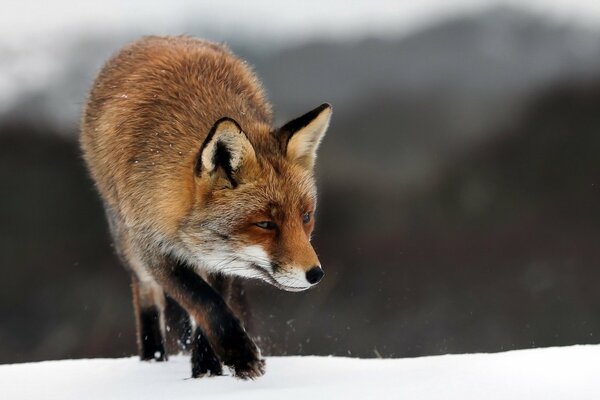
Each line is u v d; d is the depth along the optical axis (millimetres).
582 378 5441
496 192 22094
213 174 6328
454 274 18953
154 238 6719
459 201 21812
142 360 7871
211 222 6402
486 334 17172
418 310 17703
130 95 7133
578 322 17594
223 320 6480
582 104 24984
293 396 5336
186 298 6668
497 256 19562
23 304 19594
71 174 22641
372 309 17516
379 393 5293
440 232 20703
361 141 24109
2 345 18359
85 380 6586
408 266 19406
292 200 6379
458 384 5422
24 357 18172
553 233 20516
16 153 23219
